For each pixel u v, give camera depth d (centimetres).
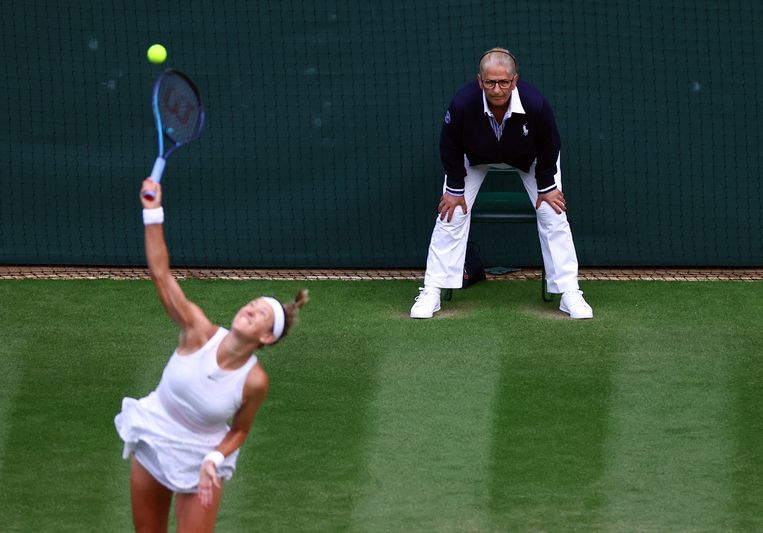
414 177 3659
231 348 1909
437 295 3341
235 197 3678
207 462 1909
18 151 3653
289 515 2397
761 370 2973
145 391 2880
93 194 3675
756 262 3691
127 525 2355
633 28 3566
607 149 3634
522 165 3275
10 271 3653
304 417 2766
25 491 2467
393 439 2675
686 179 3650
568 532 2334
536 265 3697
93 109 3625
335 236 3691
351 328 3234
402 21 3581
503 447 2642
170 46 3594
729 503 2430
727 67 3578
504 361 3028
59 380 2928
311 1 3572
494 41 3584
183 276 3638
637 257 3691
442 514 2402
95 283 3550
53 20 3575
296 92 3619
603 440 2666
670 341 3141
